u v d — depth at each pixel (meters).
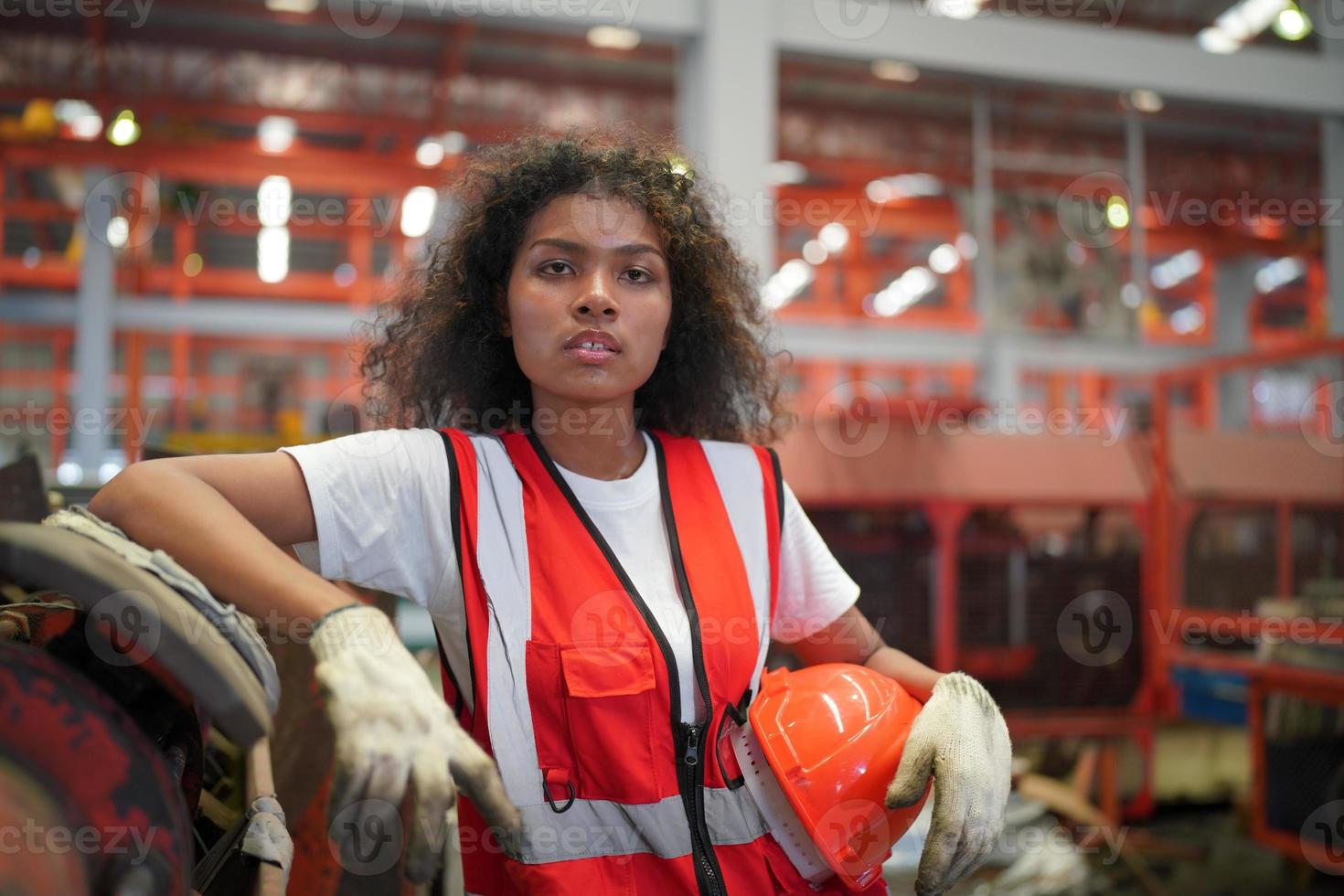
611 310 0.88
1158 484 3.80
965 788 0.77
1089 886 2.84
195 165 9.21
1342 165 6.19
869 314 14.50
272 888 0.74
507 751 0.80
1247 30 7.77
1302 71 6.02
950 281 14.30
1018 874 2.64
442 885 0.95
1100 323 8.96
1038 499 3.67
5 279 10.75
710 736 0.84
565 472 0.92
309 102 9.77
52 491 1.49
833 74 9.83
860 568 3.55
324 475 0.79
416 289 1.09
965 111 10.66
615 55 9.78
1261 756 3.12
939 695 0.84
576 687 0.80
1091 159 9.95
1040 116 10.56
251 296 11.86
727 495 0.97
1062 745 3.59
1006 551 3.65
